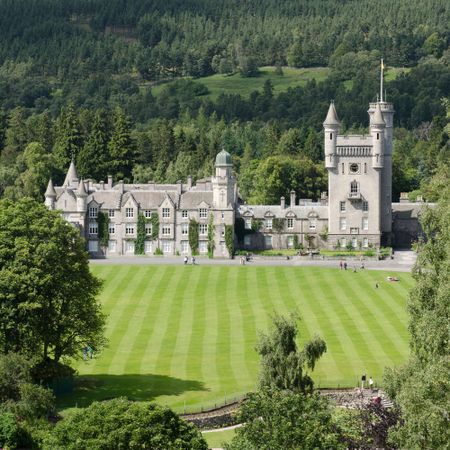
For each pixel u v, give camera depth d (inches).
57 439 4352.9
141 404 4446.4
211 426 5482.3
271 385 4739.2
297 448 4099.4
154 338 7337.6
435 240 4729.3
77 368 6569.9
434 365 4030.5
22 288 5826.8
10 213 6166.3
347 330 7445.9
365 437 4503.0
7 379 5255.9
